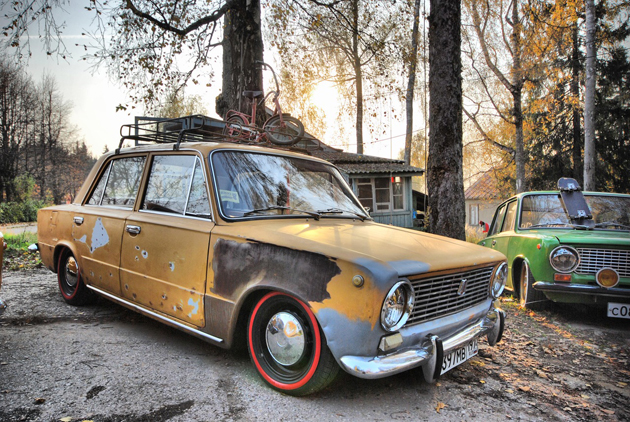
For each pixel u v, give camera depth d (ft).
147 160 12.19
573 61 71.56
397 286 7.36
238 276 8.81
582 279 15.31
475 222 111.14
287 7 33.86
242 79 29.73
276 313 8.66
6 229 59.98
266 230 8.97
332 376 7.92
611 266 15.08
